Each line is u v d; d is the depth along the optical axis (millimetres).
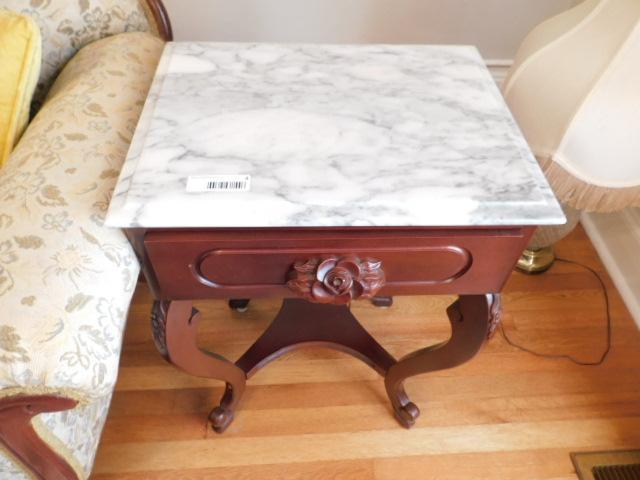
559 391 1111
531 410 1082
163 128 656
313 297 636
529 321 1227
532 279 1311
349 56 801
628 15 766
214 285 652
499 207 576
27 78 793
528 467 1010
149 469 983
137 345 1149
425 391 1104
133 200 564
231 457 1006
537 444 1037
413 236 595
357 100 714
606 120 804
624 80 782
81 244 589
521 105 902
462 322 768
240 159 614
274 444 1024
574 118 818
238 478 981
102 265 588
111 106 770
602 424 1067
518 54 951
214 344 1165
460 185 596
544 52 871
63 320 537
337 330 1076
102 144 704
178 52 792
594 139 818
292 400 1086
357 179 596
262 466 998
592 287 1300
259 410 1068
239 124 664
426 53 816
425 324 1213
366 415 1069
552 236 1198
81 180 649
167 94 710
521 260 1313
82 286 564
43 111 780
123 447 1007
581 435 1052
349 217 558
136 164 609
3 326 520
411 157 629
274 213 557
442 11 1314
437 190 587
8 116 791
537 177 614
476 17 1333
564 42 849
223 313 1218
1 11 786
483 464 1011
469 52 824
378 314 1227
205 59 780
